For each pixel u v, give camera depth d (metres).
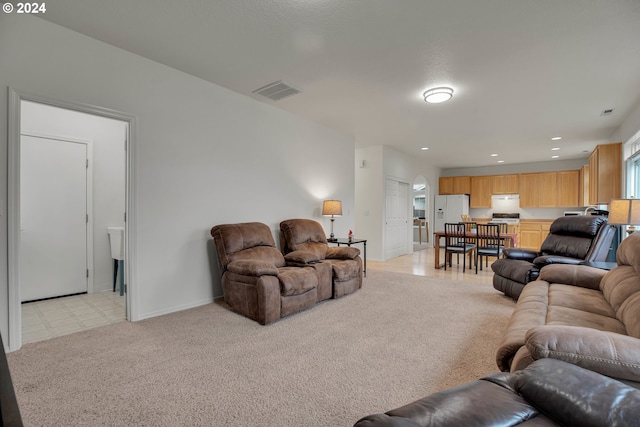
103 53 2.62
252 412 1.58
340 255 4.01
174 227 3.12
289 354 2.21
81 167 3.81
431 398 0.95
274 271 2.88
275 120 4.18
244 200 3.79
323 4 2.10
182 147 3.17
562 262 3.14
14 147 2.22
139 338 2.46
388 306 3.36
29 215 3.47
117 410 1.58
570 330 1.18
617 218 3.00
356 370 2.00
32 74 2.28
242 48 2.69
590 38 2.46
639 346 1.08
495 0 2.04
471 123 4.77
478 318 2.97
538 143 6.05
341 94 3.67
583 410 0.82
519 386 0.99
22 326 2.74
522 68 2.98
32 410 1.57
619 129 4.87
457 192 9.15
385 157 6.51
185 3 2.12
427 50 2.68
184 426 1.47
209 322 2.82
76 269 3.77
